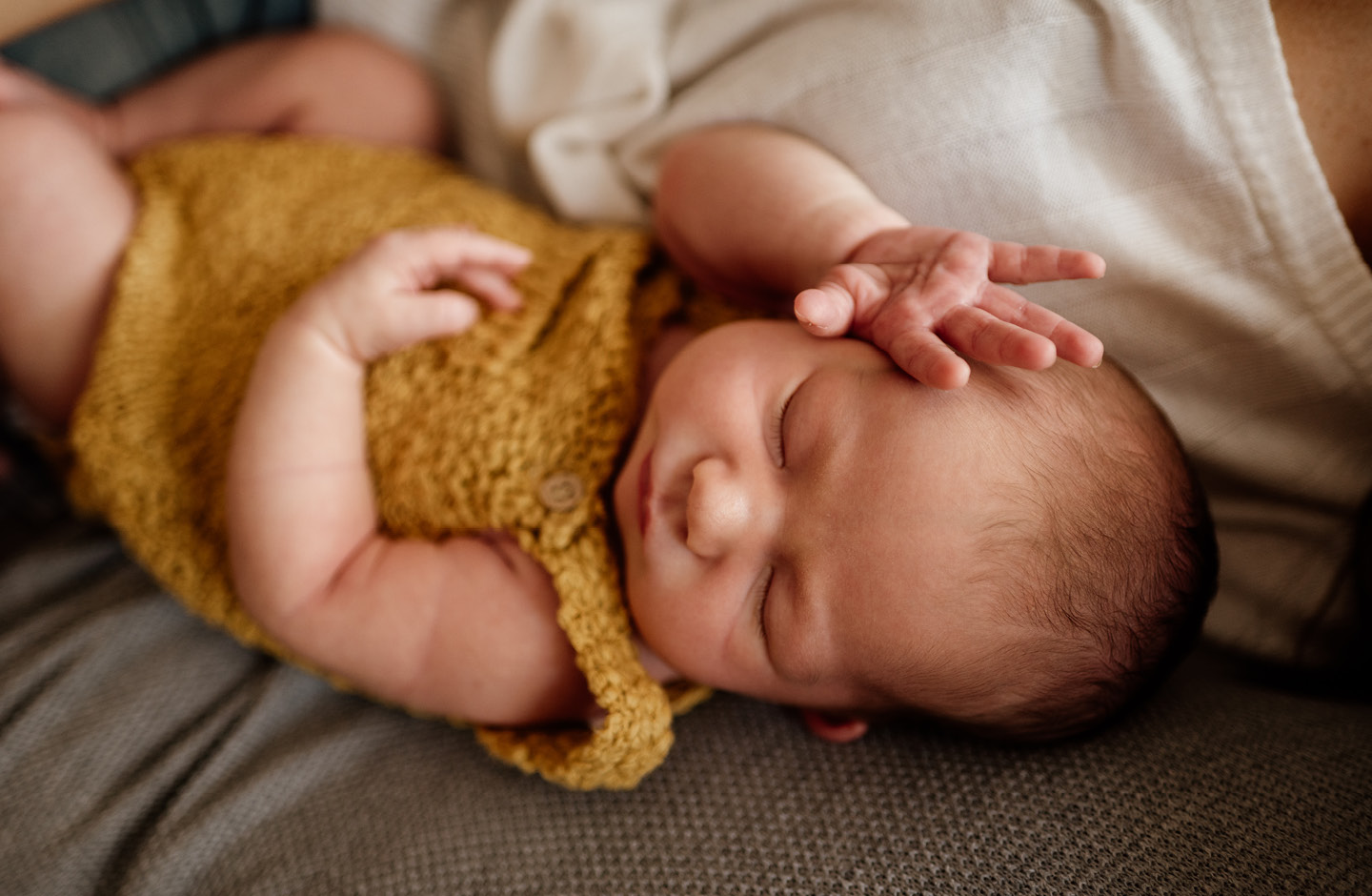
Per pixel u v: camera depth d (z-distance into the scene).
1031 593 0.34
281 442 0.38
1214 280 0.37
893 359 0.35
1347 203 0.37
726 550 0.35
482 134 0.49
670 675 0.39
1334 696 0.41
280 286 0.42
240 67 0.48
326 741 0.40
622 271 0.40
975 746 0.37
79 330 0.42
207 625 0.43
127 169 0.46
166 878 0.37
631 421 0.38
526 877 0.36
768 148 0.39
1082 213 0.37
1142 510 0.35
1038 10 0.36
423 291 0.40
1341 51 0.36
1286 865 0.33
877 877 0.34
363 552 0.38
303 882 0.36
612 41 0.44
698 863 0.35
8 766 0.39
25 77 0.46
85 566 0.44
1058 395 0.35
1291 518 0.41
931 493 0.34
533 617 0.37
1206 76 0.36
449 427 0.39
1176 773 0.35
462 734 0.40
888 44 0.38
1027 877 0.34
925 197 0.38
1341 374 0.38
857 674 0.35
